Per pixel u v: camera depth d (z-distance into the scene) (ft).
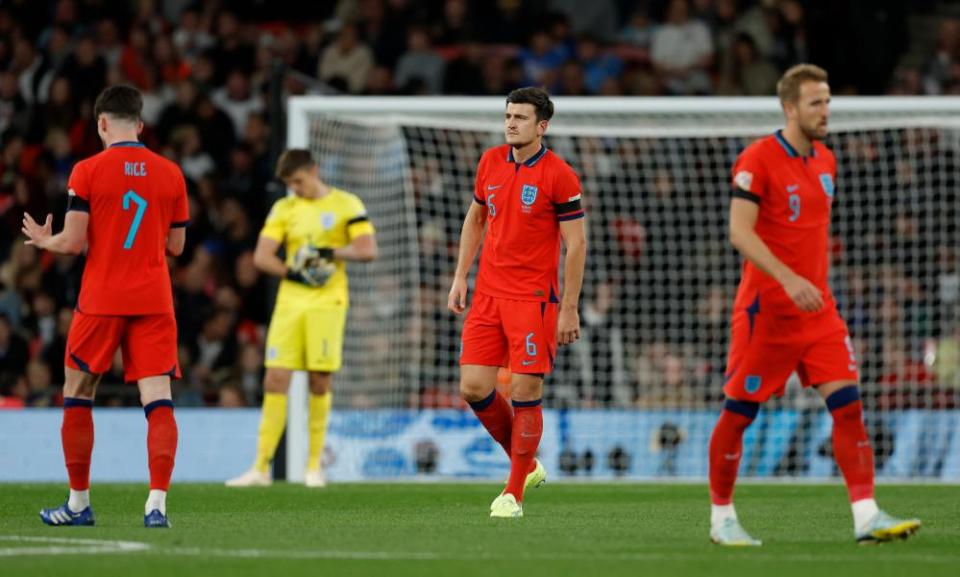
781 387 65.82
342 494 110.52
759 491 120.37
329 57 204.64
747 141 170.40
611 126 151.02
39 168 187.62
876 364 154.30
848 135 167.43
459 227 170.71
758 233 65.36
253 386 162.40
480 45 215.31
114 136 74.23
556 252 81.76
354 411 142.10
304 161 115.24
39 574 53.67
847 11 200.13
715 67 204.64
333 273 117.08
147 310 73.51
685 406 154.51
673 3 206.39
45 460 138.41
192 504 97.60
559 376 155.84
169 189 74.79
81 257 173.27
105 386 153.99
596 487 126.11
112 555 60.18
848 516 89.71
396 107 139.85
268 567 55.77
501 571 54.80
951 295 159.94
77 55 195.83
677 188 168.86
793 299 62.39
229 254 179.22
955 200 168.55
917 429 143.13
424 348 157.99
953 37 206.08
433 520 82.28
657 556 60.90
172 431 74.38
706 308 160.97
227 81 201.16
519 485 83.66
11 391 160.15
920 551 63.82
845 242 167.53
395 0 212.02
